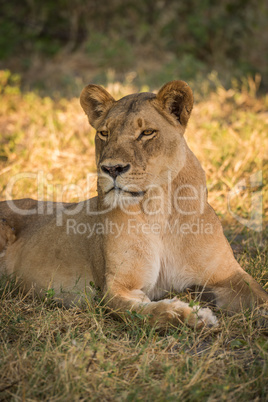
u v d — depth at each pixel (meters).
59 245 7.39
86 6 22.67
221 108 15.59
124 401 4.63
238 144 12.57
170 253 6.63
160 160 6.31
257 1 21.39
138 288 6.56
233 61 20.47
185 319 5.66
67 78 18.95
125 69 20.00
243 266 7.50
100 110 7.04
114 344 5.50
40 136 13.48
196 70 19.34
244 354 5.33
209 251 6.56
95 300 6.66
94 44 21.19
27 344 5.65
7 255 7.97
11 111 15.83
